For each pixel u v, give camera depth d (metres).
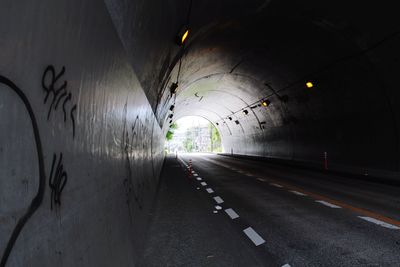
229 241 6.00
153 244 5.84
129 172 5.26
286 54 19.66
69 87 2.37
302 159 29.28
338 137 22.78
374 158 18.86
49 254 1.94
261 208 9.12
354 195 11.46
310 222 7.45
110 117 3.74
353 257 5.09
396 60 14.21
